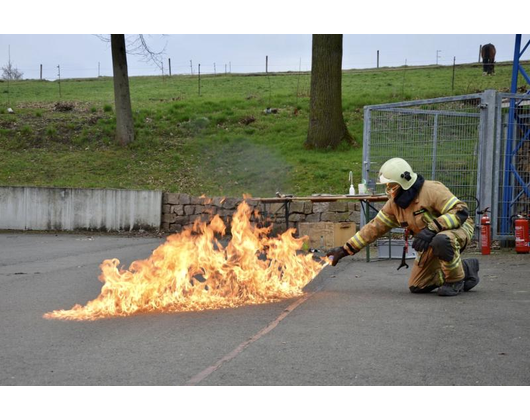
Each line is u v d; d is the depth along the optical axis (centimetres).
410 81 3500
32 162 2009
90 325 638
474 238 1271
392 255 1165
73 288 877
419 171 1338
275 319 647
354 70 4466
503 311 664
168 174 1891
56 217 1708
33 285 905
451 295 763
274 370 468
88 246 1401
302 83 3631
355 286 866
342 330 589
